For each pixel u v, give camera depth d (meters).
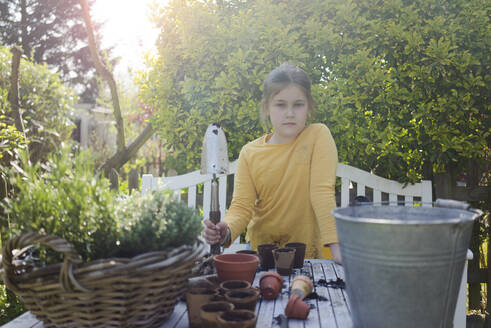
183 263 0.90
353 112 2.56
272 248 1.43
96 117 13.15
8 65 4.71
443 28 2.44
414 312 0.79
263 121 2.20
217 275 1.18
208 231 1.41
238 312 0.87
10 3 14.83
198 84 2.64
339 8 2.53
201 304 0.94
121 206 0.95
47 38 15.41
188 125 2.68
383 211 1.03
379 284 0.80
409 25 2.49
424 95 2.50
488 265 2.68
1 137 3.09
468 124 2.50
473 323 2.66
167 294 0.92
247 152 1.97
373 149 2.60
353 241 0.83
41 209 0.87
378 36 2.53
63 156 0.91
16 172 0.92
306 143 1.85
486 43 2.41
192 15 2.65
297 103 1.80
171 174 6.51
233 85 2.54
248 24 2.56
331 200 1.66
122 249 0.90
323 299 1.13
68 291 0.80
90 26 4.14
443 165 2.56
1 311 2.76
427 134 2.53
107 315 0.84
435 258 0.77
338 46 2.55
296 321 0.98
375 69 2.51
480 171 2.65
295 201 1.86
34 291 0.83
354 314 0.89
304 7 2.59
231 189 2.77
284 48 2.49
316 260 1.56
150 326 0.93
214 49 2.59
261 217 1.94
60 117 5.73
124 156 4.39
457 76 2.45
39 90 5.30
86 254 0.89
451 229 0.77
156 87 2.84
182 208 0.98
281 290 1.17
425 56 2.48
